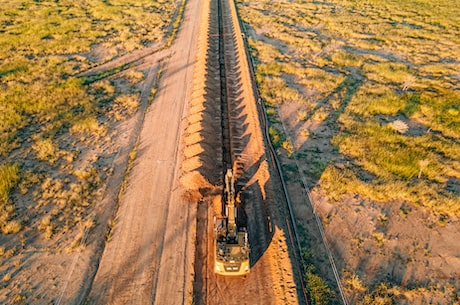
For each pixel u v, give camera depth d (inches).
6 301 532.7
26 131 930.1
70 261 597.0
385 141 929.5
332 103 1096.2
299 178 799.1
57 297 540.4
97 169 797.2
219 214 697.6
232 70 1294.3
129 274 576.4
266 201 725.9
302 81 1227.9
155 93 1117.1
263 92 1144.2
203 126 913.5
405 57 1493.6
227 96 1120.8
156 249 619.2
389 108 1074.7
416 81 1270.9
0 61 1312.7
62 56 1382.9
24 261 595.2
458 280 596.7
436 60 1466.5
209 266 601.6
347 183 780.6
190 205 710.5
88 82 1183.6
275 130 954.7
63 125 956.6
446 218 714.2
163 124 962.1
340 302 553.6
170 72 1251.2
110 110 1032.2
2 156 831.7
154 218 679.1
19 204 706.2
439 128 1001.5
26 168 797.9
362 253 636.1
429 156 872.9
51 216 680.4
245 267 548.4
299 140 926.4
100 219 676.1
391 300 556.4
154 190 742.5
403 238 667.4
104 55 1405.0
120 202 714.8
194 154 820.6
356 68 1365.7
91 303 534.0
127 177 776.9
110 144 883.4
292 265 598.9
